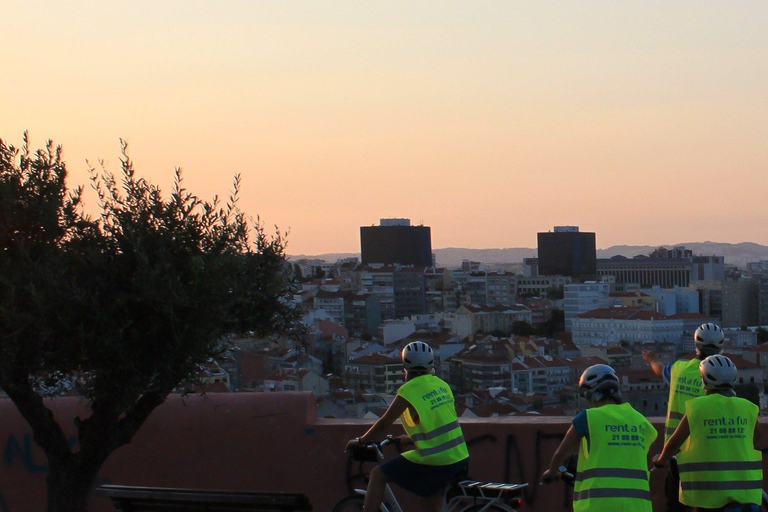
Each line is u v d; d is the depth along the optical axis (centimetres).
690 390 618
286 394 767
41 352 544
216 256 570
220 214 593
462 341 17138
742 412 569
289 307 640
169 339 559
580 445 528
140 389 556
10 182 570
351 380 13000
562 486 718
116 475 767
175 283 545
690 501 572
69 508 626
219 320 562
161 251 555
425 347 611
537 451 724
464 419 746
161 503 621
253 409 764
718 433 564
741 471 561
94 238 565
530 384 14112
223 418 764
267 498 589
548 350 16375
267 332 636
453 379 15112
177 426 766
